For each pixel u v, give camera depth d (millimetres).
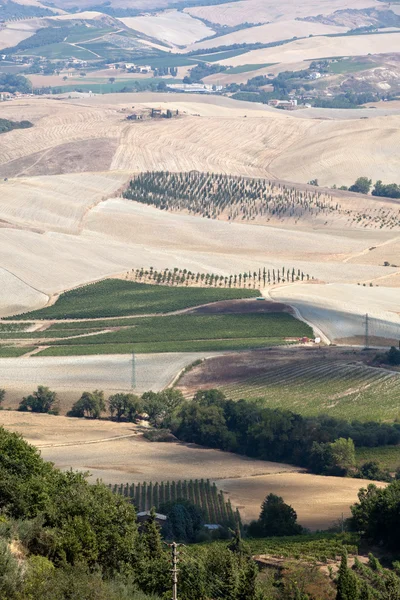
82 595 185875
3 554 181000
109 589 194125
